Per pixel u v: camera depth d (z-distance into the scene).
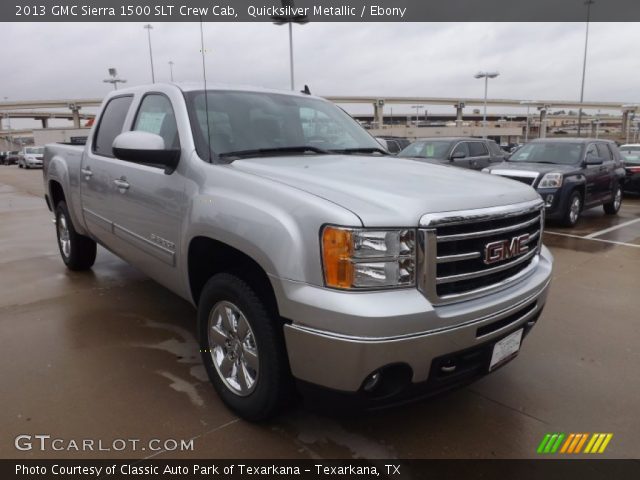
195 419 2.86
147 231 3.58
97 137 4.62
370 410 2.36
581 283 5.70
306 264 2.29
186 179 3.11
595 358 3.76
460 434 2.79
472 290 2.49
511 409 3.05
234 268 2.81
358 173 2.86
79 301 4.77
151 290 5.10
